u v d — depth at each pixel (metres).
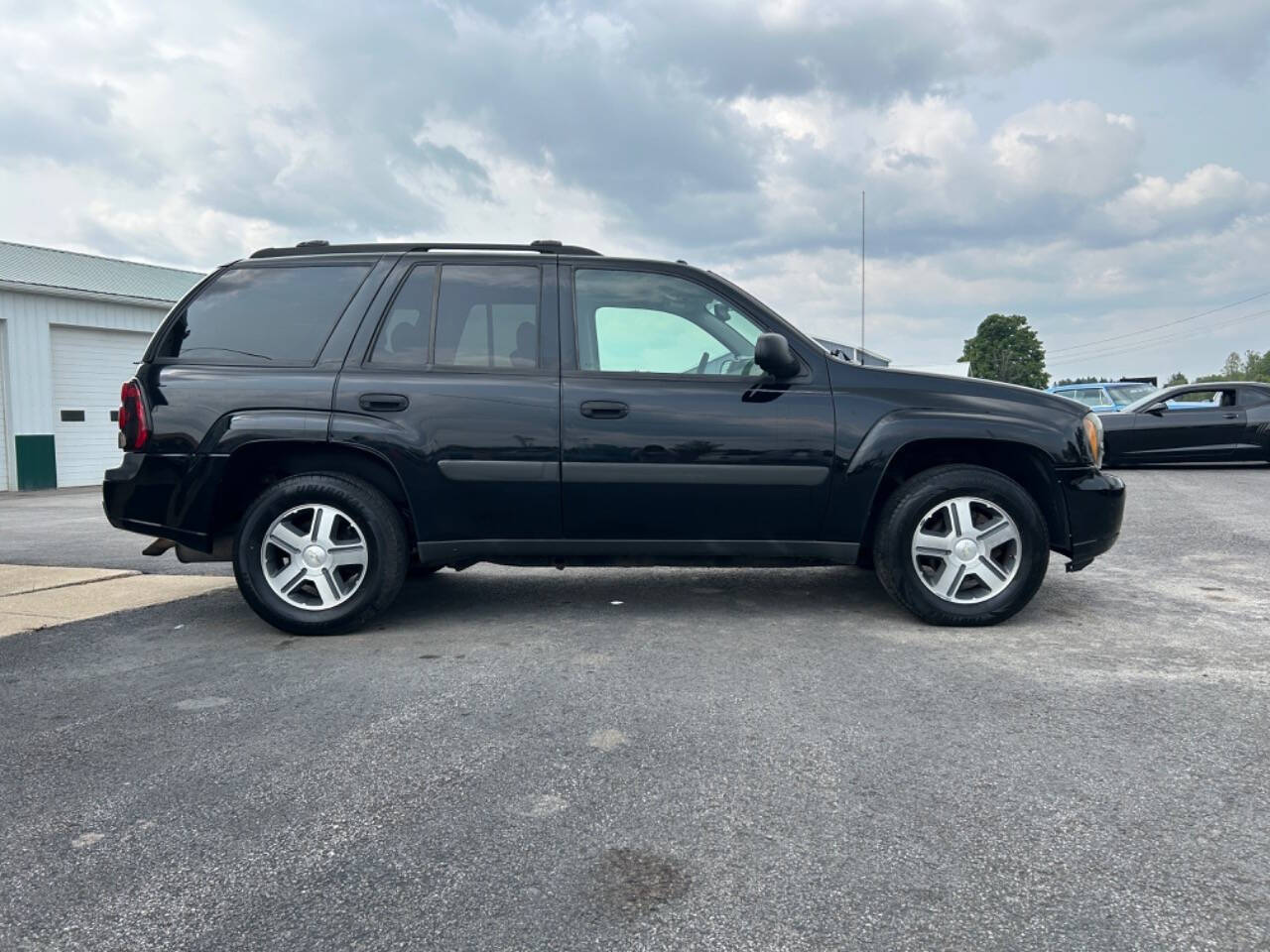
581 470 4.25
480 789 2.55
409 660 3.87
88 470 16.73
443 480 4.25
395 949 1.82
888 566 4.30
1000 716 3.10
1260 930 1.85
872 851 2.19
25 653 4.07
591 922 1.90
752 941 1.83
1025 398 4.39
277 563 4.36
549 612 4.77
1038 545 4.25
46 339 15.90
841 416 4.27
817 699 3.29
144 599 5.21
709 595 5.18
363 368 4.33
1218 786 2.53
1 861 2.19
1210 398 13.91
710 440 4.25
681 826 2.32
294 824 2.36
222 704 3.32
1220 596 5.06
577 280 4.47
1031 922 1.89
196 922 1.92
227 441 4.23
